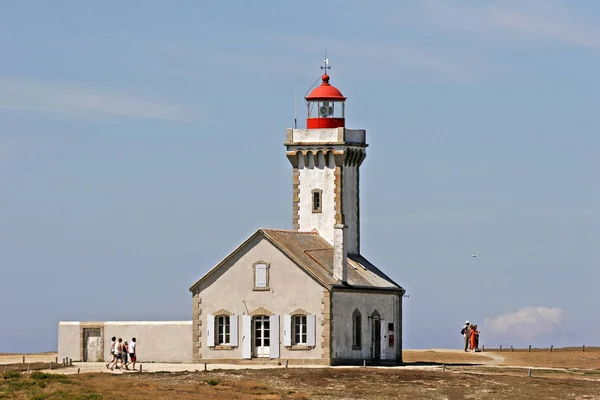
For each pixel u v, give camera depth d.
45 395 95.62
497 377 108.56
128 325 124.69
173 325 123.69
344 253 121.12
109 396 95.25
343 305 119.81
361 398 98.12
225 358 120.94
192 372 109.75
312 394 99.44
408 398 98.62
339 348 119.00
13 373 106.00
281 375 107.69
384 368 114.19
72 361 125.00
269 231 121.12
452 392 101.12
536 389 102.81
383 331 125.94
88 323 125.56
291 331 118.94
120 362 122.38
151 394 96.38
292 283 119.25
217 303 121.81
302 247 122.56
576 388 103.50
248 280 120.94
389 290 126.88
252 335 120.25
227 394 97.44
